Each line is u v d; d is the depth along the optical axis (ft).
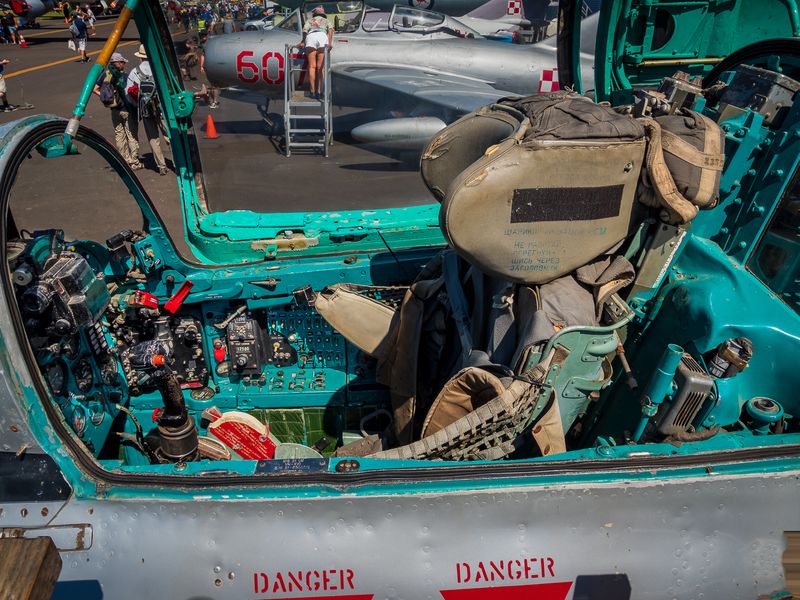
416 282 9.36
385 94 22.65
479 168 6.60
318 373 10.93
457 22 26.66
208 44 21.85
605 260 7.63
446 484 6.20
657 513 6.23
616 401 8.48
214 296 10.23
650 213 7.51
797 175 7.44
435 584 6.16
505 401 6.64
